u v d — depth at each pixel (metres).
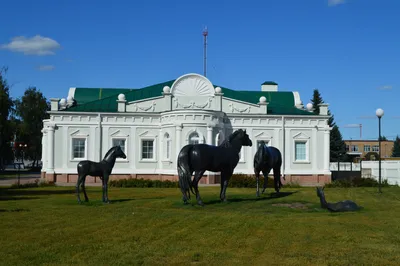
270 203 19.69
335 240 11.91
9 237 12.05
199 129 37.94
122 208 17.86
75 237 12.09
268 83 51.25
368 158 70.62
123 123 39.91
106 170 20.11
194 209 17.81
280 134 41.34
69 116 39.34
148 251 10.55
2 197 23.52
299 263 9.66
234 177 34.69
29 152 84.38
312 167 41.44
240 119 41.03
